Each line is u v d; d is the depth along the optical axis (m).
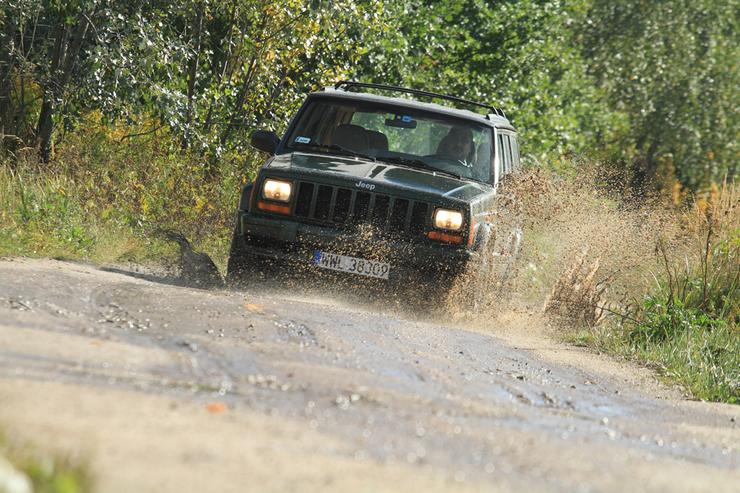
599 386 19.61
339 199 25.48
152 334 16.66
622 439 14.01
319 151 28.44
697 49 96.69
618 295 31.05
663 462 12.29
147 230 33.94
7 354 13.12
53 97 39.31
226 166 42.47
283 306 21.25
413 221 25.42
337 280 25.53
